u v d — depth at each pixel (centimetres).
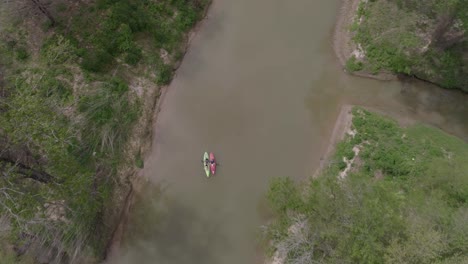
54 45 4116
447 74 4200
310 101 4316
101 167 3972
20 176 3244
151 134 4297
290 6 4734
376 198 3031
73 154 3800
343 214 3023
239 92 4419
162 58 4500
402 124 4116
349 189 3191
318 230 3127
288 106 4319
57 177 3306
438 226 2964
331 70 4425
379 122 4056
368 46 4366
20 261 3553
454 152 3862
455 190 3459
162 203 4069
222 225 3969
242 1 4797
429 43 4247
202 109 4378
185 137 4281
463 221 2956
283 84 4412
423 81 4300
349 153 3925
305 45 4550
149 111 4341
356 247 2845
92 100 4084
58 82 4144
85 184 3434
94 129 4025
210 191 4088
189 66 4559
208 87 4466
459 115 4172
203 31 4697
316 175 4000
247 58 4550
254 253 3847
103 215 3934
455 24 4078
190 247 3922
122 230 3997
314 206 3209
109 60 4328
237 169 4134
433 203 3144
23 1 4338
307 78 4412
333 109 4259
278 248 3419
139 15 4494
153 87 4419
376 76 4347
